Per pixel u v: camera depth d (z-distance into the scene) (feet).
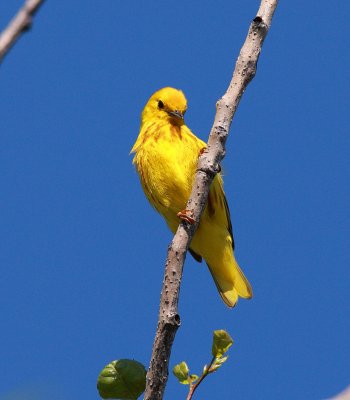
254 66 35.63
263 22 35.88
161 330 32.07
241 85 35.35
